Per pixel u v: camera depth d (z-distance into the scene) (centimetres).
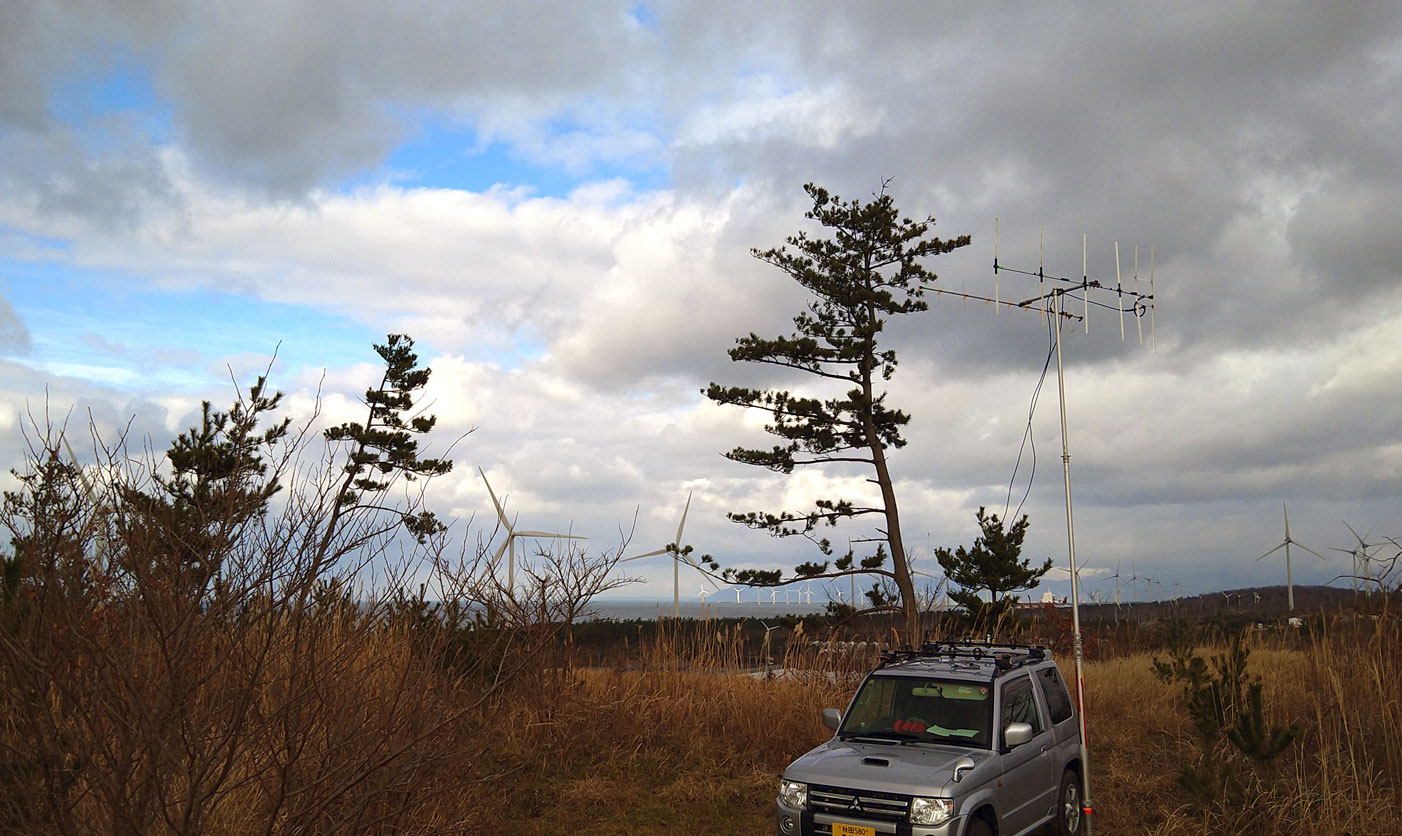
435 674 655
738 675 1356
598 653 1373
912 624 1795
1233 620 1934
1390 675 1134
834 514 2202
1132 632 2164
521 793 984
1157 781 1080
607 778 1058
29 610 460
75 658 449
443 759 632
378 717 566
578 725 1169
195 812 478
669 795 1023
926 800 736
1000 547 2233
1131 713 1423
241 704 474
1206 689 1165
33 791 435
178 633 455
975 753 818
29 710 443
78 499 462
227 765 472
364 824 596
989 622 1858
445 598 767
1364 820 880
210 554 469
